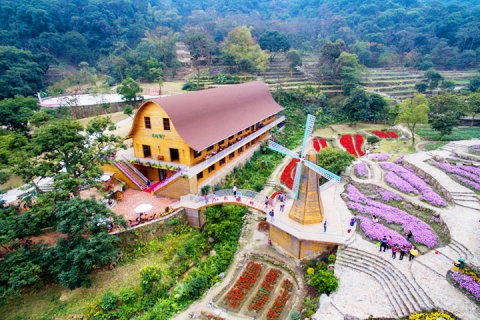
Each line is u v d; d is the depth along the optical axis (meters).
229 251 29.30
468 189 33.38
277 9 178.25
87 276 25.55
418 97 58.06
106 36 110.88
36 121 33.88
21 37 93.88
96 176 28.08
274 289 25.44
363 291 22.56
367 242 27.44
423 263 23.58
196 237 30.83
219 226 30.53
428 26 112.88
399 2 143.88
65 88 78.75
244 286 25.58
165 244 29.44
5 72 69.81
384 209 32.28
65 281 22.56
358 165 42.81
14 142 31.08
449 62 98.94
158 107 34.25
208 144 34.88
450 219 28.78
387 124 66.44
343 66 78.69
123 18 119.44
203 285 25.20
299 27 135.12
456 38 107.25
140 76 87.88
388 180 37.62
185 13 171.62
